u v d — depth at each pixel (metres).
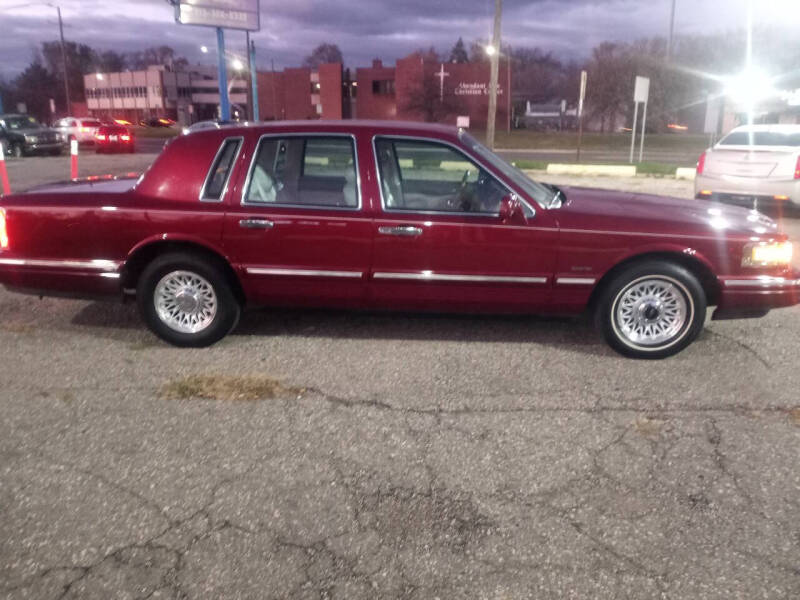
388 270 4.89
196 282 5.03
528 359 4.93
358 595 2.61
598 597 2.60
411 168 5.27
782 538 2.94
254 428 3.90
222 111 30.00
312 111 72.06
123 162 22.44
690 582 2.68
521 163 20.91
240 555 2.82
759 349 5.12
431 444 3.72
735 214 5.13
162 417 4.02
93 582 2.66
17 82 111.06
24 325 5.67
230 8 29.39
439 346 5.18
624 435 3.82
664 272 4.76
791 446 3.70
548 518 3.08
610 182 16.88
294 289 5.02
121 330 5.55
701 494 3.26
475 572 2.73
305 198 4.92
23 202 5.02
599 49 57.06
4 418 4.00
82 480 3.35
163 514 3.09
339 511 3.12
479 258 4.82
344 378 4.59
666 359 4.93
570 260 4.78
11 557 2.80
